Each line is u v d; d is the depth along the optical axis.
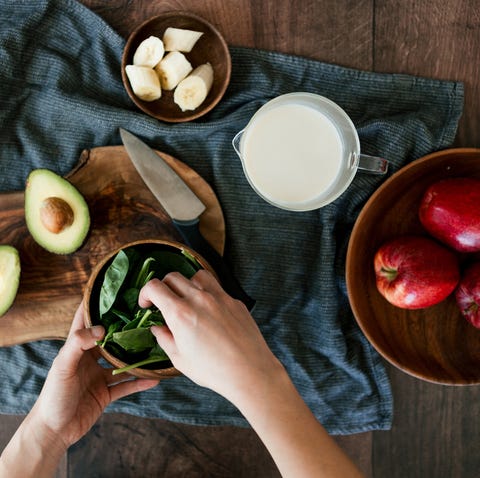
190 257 0.77
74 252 0.89
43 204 0.83
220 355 0.60
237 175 0.95
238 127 0.94
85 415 0.83
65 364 0.73
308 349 0.97
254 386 0.59
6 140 0.94
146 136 0.93
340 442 1.00
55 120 0.94
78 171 0.91
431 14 0.95
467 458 1.00
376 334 0.90
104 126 0.93
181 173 0.92
